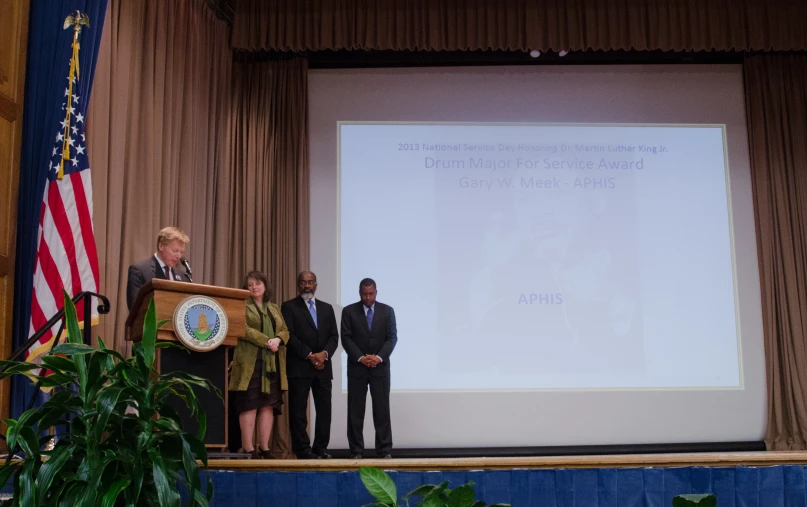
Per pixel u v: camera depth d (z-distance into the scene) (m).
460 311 6.77
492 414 6.63
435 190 6.95
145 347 2.75
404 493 3.62
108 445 2.68
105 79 4.97
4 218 4.34
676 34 6.70
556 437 6.61
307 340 5.30
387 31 6.71
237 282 6.75
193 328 3.60
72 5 4.60
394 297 6.79
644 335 6.77
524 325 6.75
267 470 3.65
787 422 6.74
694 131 7.08
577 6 6.76
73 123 4.43
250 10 6.78
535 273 6.83
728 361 6.79
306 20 6.74
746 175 7.07
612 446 6.62
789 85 7.15
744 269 6.95
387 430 5.35
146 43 5.57
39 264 4.24
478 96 7.10
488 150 7.02
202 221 6.30
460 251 6.86
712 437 6.67
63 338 4.14
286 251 6.86
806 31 6.74
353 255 6.86
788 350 6.80
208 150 6.55
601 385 6.70
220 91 6.74
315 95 7.14
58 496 2.58
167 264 4.22
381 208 6.93
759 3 6.77
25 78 4.55
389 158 7.01
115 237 5.02
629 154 7.03
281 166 6.97
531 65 7.14
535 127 7.05
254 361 4.61
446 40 6.73
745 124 7.13
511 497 3.66
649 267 6.88
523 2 6.76
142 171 5.42
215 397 3.67
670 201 6.98
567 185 6.97
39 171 4.43
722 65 7.18
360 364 5.42
